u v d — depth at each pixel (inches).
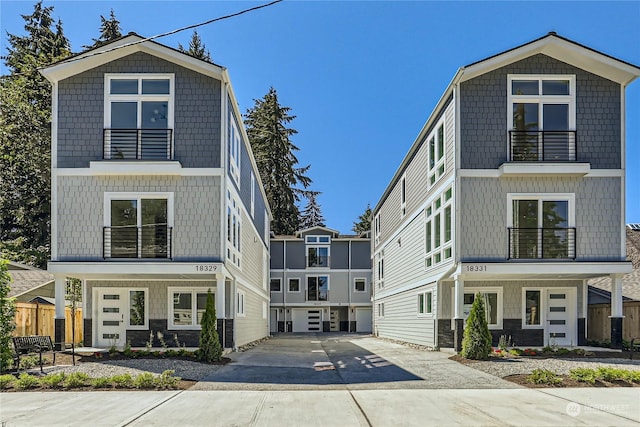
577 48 587.5
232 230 662.5
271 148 2022.6
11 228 1294.3
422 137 776.9
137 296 671.1
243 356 612.7
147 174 580.1
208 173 587.8
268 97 2071.9
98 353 555.5
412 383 414.6
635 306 663.1
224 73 584.4
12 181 1234.6
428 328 729.0
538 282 663.1
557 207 599.8
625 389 384.2
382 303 1159.0
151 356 538.0
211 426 279.1
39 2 1441.9
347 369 499.2
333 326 1545.3
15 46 1411.2
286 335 1309.1
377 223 1248.8
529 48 589.6
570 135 602.9
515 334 655.8
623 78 604.4
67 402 339.9
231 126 650.2
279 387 399.2
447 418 295.9
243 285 786.8
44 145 1208.2
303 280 1518.2
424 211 767.7
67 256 579.8
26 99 1255.5
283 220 1987.0
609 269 581.9
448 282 676.7
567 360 517.7
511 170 582.6
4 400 347.3
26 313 635.5
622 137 605.9
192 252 582.6
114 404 333.7
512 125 601.0
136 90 596.1
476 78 603.8
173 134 590.2
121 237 583.8
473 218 591.5
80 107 592.1
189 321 669.3
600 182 600.1
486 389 387.5
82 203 584.7
